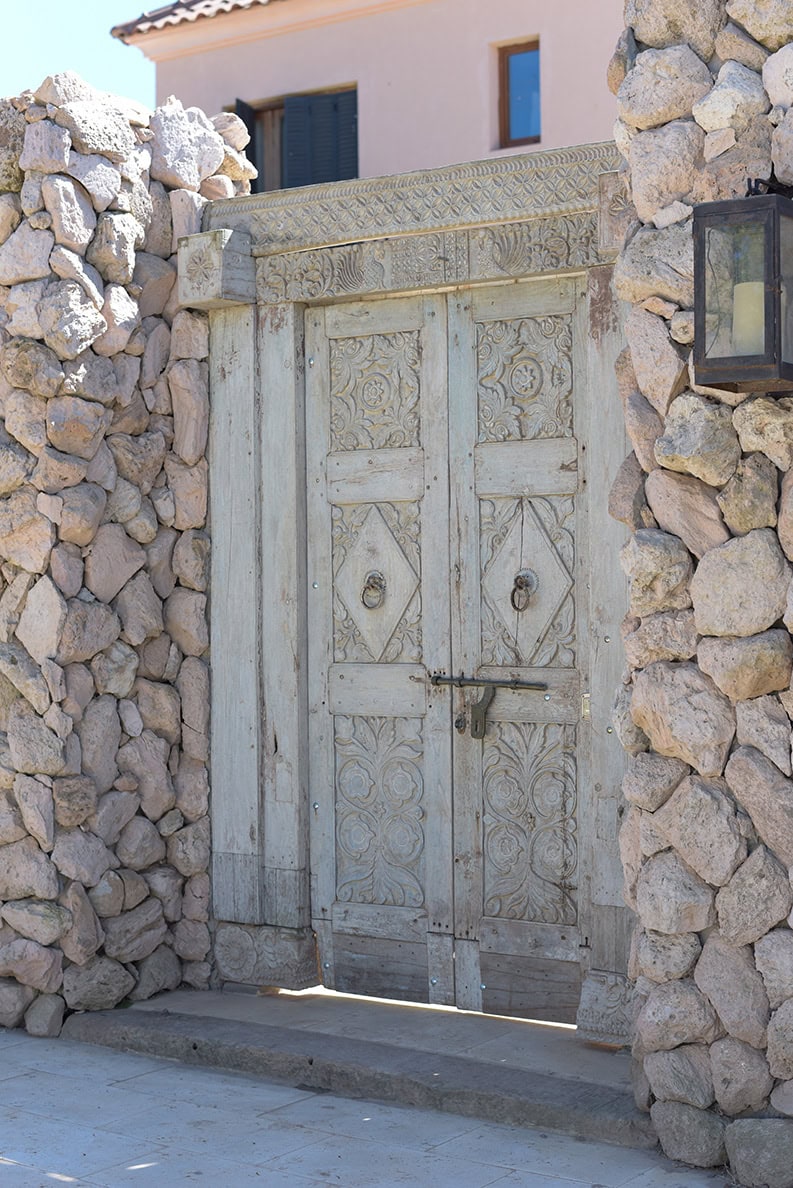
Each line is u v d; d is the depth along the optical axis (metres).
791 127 4.03
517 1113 4.56
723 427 4.16
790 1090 4.08
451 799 5.48
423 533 5.54
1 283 5.59
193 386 5.88
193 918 5.92
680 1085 4.22
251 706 5.82
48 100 5.54
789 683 4.10
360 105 11.94
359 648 5.68
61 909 5.52
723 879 4.15
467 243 5.36
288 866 5.74
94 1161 4.34
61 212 5.49
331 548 5.74
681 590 4.24
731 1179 4.11
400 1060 4.93
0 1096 4.90
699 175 4.20
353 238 5.57
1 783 5.61
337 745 5.73
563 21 11.06
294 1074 5.01
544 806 5.29
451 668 5.48
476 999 5.43
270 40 12.37
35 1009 5.57
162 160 5.86
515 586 5.32
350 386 5.70
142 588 5.82
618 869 5.00
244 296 5.79
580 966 5.20
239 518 5.84
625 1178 4.14
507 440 5.37
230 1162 4.32
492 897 5.39
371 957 5.66
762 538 4.10
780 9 4.08
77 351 5.49
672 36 4.30
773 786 4.09
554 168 5.14
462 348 5.46
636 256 4.28
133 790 5.77
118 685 5.73
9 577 5.61
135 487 5.81
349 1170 4.24
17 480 5.54
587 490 5.16
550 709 5.27
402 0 11.62
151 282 5.80
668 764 4.27
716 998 4.17
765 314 3.75
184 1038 5.25
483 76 11.43
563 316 5.26
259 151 12.61
